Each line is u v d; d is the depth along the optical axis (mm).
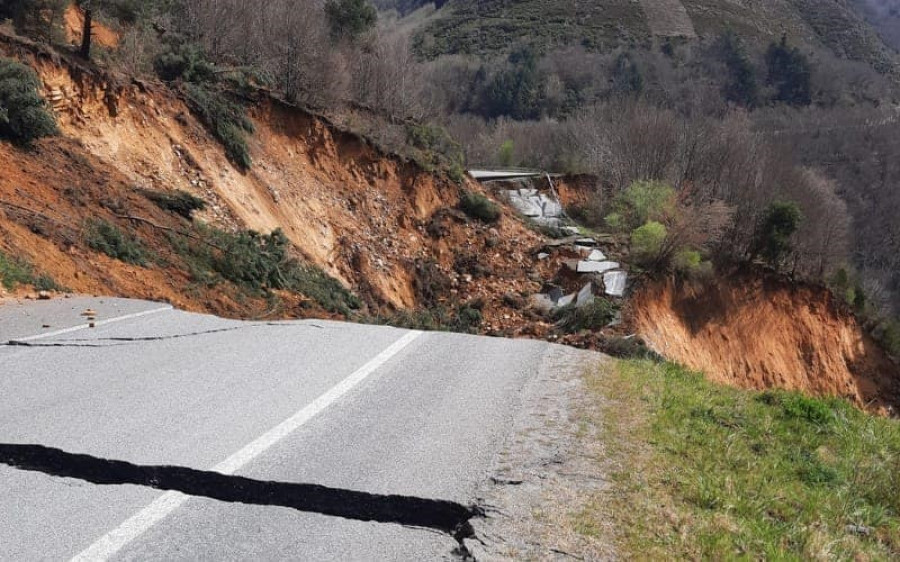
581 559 3990
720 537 4422
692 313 26438
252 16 25484
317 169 23109
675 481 5160
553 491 4734
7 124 13273
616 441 5730
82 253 11867
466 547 3990
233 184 18719
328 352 7793
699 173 37562
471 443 5391
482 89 87875
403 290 22453
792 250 32688
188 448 4938
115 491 4430
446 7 134875
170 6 22844
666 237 26219
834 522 5312
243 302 14344
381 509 4414
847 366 32094
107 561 3643
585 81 90688
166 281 12977
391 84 32531
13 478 4516
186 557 3715
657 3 119500
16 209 11523
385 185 25031
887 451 7379
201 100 19375
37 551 3693
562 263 25094
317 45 26734
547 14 118438
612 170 37875
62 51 16328
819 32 124438
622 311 22438
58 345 7406
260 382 6566
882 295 48719
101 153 15703
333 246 21312
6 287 9516
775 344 29141
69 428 5172
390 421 5750
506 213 28844
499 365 7668
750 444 6637
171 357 7230
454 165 28672
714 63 95312
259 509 4320
